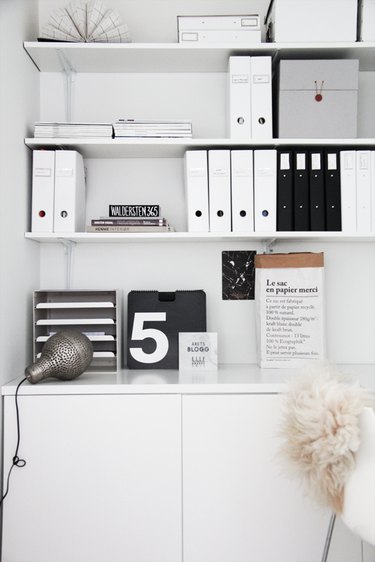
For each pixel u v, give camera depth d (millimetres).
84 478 1774
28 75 2074
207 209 2039
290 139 2002
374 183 2025
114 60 2131
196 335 2080
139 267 2258
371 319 2271
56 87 2250
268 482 1781
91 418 1778
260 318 2121
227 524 1777
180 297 2148
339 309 2271
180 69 2230
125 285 2254
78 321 2041
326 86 2031
